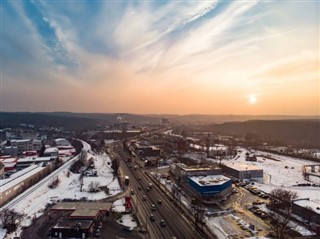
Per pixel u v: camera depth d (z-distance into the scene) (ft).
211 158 512.63
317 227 191.93
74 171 406.41
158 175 372.79
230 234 188.44
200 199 265.13
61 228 185.37
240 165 395.14
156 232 191.31
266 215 221.05
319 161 497.46
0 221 211.61
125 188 307.99
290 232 192.13
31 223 208.95
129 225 203.21
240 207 246.27
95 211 213.46
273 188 309.83
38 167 394.73
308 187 321.11
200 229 196.34
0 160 471.62
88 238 182.39
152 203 255.29
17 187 292.81
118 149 636.48
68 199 269.23
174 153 565.94
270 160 508.12
